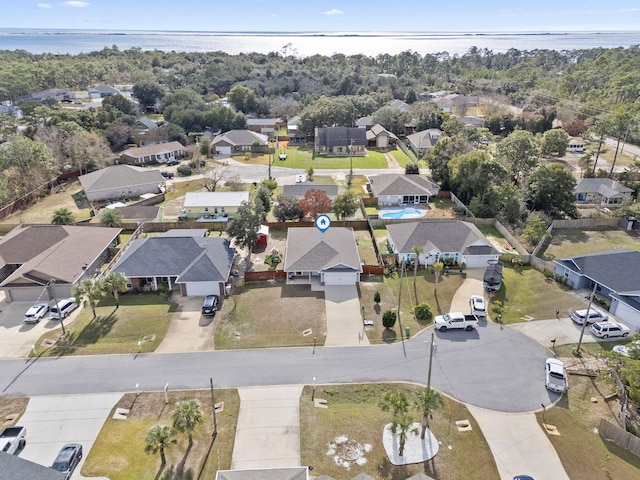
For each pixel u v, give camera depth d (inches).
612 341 1657.2
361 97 5935.0
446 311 1861.5
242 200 2854.3
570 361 1562.5
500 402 1389.0
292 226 2664.9
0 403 1379.2
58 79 7204.7
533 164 3171.8
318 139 4507.9
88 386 1453.0
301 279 2107.5
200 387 1450.5
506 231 2529.5
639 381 1274.6
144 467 1165.7
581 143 4544.8
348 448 1222.9
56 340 1676.9
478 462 1186.0
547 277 2103.8
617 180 3351.4
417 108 5236.2
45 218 2876.5
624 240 2509.8
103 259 2303.2
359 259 2159.2
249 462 1181.1
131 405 1375.5
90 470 1157.1
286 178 3676.2
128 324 1776.6
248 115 5925.2
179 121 5014.8
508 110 5634.8
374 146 4805.6
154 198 3164.4
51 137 3772.1
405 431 1227.2
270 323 1782.7
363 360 1576.0
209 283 1952.5
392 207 3031.5
